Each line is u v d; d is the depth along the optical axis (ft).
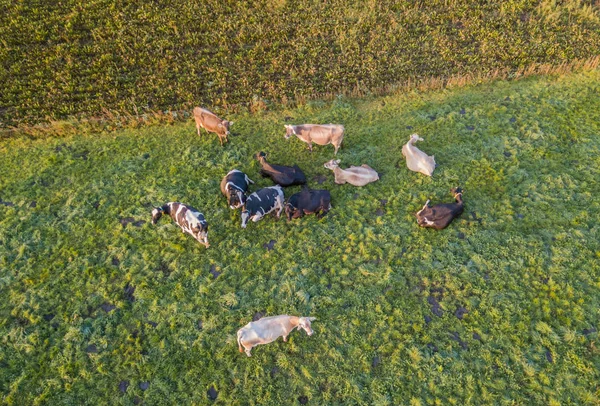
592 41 59.77
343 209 41.22
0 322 34.14
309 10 66.95
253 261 37.50
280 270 36.76
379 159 46.14
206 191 43.34
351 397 29.63
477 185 42.47
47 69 58.80
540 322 32.12
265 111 53.52
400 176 44.04
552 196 40.86
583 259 35.81
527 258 36.19
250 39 63.10
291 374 30.96
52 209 42.73
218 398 29.89
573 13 64.18
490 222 39.01
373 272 36.01
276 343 32.48
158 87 56.18
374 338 32.32
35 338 32.96
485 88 54.80
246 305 34.55
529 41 60.49
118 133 51.34
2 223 41.16
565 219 38.81
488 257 36.45
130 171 45.96
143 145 49.26
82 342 32.89
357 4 67.36
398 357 31.12
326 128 44.42
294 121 51.80
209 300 34.99
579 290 33.88
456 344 31.58
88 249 39.04
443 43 60.90
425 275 35.73
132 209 42.09
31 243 39.52
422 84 55.47
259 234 39.58
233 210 41.45
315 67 58.65
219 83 56.90
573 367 29.91
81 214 41.81
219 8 67.97
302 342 32.45
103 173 46.11
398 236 38.29
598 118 48.52
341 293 35.09
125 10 67.67
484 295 34.06
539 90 53.36
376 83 56.39
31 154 48.83
